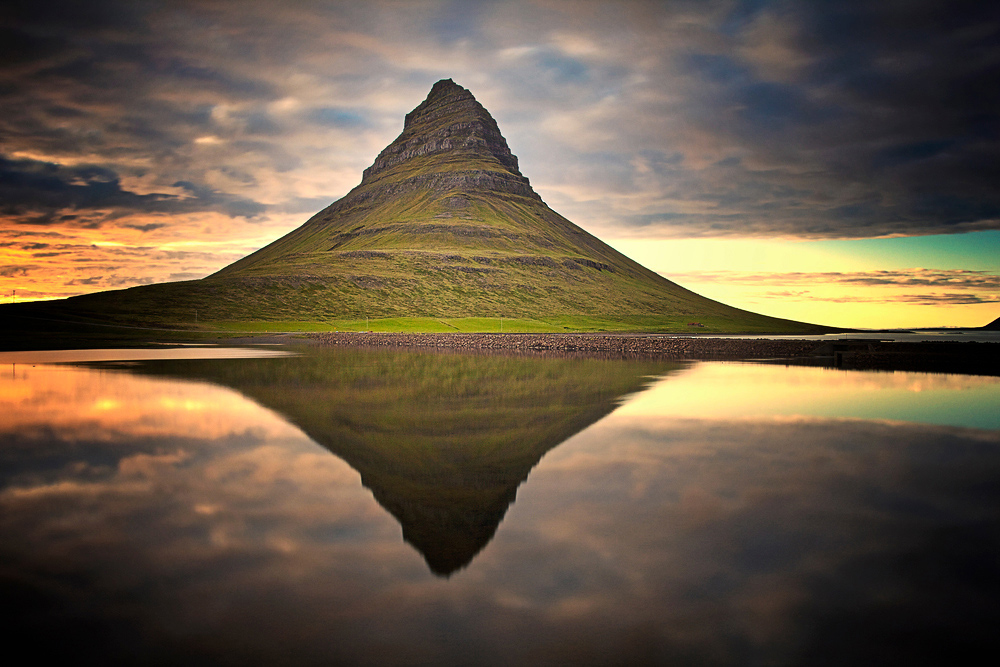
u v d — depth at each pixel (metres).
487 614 11.19
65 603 11.58
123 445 25.55
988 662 9.79
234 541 14.68
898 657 9.94
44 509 17.12
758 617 11.16
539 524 15.99
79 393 42.31
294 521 16.11
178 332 153.62
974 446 25.66
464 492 18.83
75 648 10.05
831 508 17.28
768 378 56.66
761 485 19.62
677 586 12.33
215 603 11.55
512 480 20.25
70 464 22.28
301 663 9.69
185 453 24.11
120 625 10.77
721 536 15.09
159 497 18.27
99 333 139.12
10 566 13.26
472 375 58.19
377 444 25.92
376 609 11.34
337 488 19.25
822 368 69.62
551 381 52.84
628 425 30.64
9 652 9.91
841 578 12.74
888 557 13.82
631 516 16.56
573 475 20.89
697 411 35.38
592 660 9.79
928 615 11.27
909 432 28.89
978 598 11.91
